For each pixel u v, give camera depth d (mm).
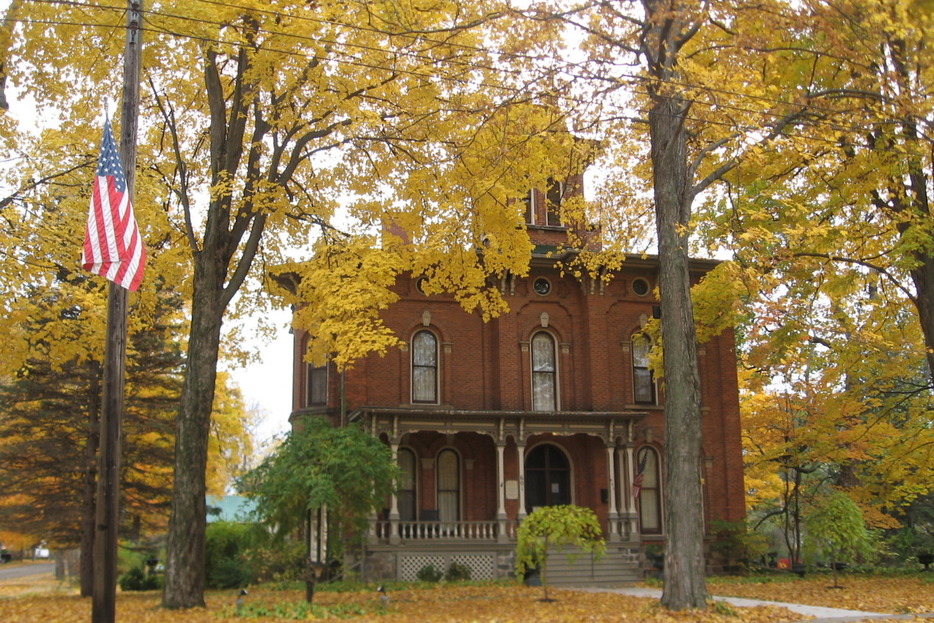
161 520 37062
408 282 30094
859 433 28406
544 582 19859
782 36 16016
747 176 21609
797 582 25812
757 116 15883
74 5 15789
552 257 30688
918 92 16609
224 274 18719
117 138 19875
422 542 27266
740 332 36875
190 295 21328
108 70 18609
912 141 18875
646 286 32250
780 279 23016
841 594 20984
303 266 21312
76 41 18094
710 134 18938
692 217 22656
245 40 16750
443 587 24141
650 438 31016
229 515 51344
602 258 23750
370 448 23172
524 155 18719
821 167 20031
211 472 39125
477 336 30500
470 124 18797
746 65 15812
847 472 35500
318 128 18781
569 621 15070
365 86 18062
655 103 16641
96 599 12922
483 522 28141
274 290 22078
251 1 15555
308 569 18500
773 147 17438
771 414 31656
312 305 21141
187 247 20297
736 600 19531
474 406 29891
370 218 20969
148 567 32000
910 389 30969
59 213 19172
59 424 27844
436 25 17156
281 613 16188
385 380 29109
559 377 30891
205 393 17922
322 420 23938
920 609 16984
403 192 20219
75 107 19516
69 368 27062
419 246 20578
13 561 76562
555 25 15727
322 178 21062
